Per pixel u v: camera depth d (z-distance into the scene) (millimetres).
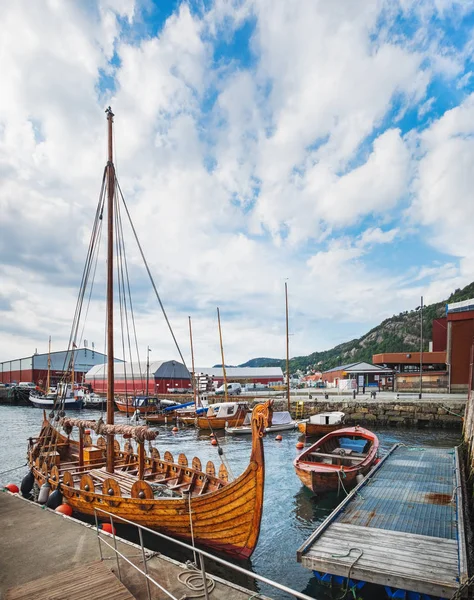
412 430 32281
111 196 13367
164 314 13633
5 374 92312
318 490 13719
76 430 36750
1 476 19203
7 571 6402
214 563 9125
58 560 6750
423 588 6410
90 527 8234
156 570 6262
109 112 13789
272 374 85625
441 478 13086
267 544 10805
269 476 17828
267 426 8141
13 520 8688
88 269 15039
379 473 13797
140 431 10844
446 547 7711
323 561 7258
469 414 22078
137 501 9547
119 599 5246
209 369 82625
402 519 9344
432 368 52656
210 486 11250
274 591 8328
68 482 11531
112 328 12938
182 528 9258
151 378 61625
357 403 36031
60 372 84688
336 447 18828
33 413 54438
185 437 31250
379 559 7242
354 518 9461
